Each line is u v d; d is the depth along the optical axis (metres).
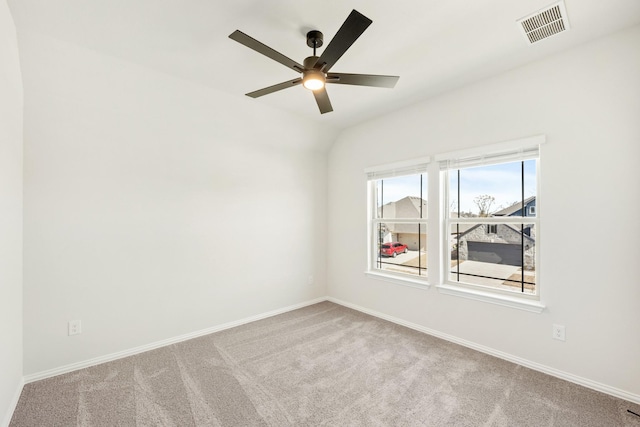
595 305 2.20
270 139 3.80
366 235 3.95
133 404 2.01
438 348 2.87
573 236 2.29
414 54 2.38
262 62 2.50
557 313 2.36
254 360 2.63
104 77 2.45
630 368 2.05
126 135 2.71
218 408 1.98
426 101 3.26
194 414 1.92
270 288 3.83
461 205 3.08
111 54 2.35
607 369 2.14
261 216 3.75
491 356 2.70
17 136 2.06
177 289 3.04
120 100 2.63
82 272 2.50
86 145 2.51
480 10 1.88
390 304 3.63
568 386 2.22
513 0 1.79
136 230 2.79
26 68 2.14
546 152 2.42
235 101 3.19
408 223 3.56
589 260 2.22
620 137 2.10
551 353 2.39
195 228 3.17
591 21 1.99
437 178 3.17
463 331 2.94
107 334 2.63
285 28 2.06
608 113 2.15
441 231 3.16
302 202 4.20
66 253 2.43
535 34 2.12
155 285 2.90
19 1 1.76
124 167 2.71
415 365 2.54
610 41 2.14
